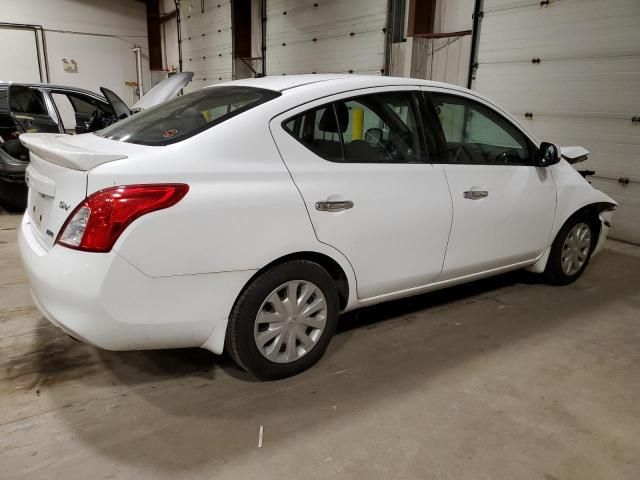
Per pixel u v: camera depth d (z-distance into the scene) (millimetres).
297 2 10672
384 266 2502
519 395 2281
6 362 2416
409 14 7910
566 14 5699
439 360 2570
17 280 3445
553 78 5949
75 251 1804
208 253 1938
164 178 1869
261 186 2059
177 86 6254
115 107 6148
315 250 2223
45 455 1810
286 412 2100
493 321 3061
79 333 1846
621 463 1864
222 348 2111
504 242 3062
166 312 1920
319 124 2281
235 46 13375
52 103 6070
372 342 2734
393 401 2201
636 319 3162
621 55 5250
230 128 2072
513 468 1818
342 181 2285
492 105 3018
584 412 2170
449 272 2824
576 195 3453
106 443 1882
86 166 1801
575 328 3002
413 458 1853
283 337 2254
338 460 1831
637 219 5312
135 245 1801
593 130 5625
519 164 3111
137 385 2266
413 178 2535
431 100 2717
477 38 6859
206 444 1893
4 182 5230
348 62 9430
